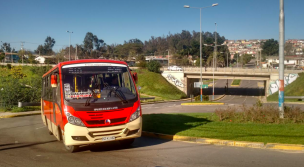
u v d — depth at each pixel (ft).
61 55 240.73
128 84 28.55
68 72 27.48
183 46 532.73
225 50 409.90
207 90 265.75
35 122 60.08
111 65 28.89
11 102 85.76
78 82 27.07
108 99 26.16
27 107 86.38
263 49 445.37
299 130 34.09
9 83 96.94
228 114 45.39
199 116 50.42
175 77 213.66
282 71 42.57
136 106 27.09
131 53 315.58
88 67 27.99
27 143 34.78
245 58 370.94
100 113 25.20
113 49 368.27
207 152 26.78
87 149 29.37
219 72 196.34
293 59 318.65
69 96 26.05
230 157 24.68
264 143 28.55
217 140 30.68
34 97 94.02
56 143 34.22
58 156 26.81
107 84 27.66
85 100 25.72
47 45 436.76
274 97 160.76
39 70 162.91
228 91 258.16
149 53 512.63
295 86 162.81
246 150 27.37
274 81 181.68
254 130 35.04
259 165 22.00
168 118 48.52
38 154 28.02
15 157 26.94
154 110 88.94
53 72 32.09
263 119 41.57
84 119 24.91
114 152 27.63
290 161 23.02
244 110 45.83
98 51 313.53
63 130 25.94
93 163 23.73
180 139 33.19
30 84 105.19
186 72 209.97
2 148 31.65
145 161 23.89
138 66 225.56
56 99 30.04
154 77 206.08
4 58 279.90
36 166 23.43
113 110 25.63
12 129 49.29
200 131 35.47
